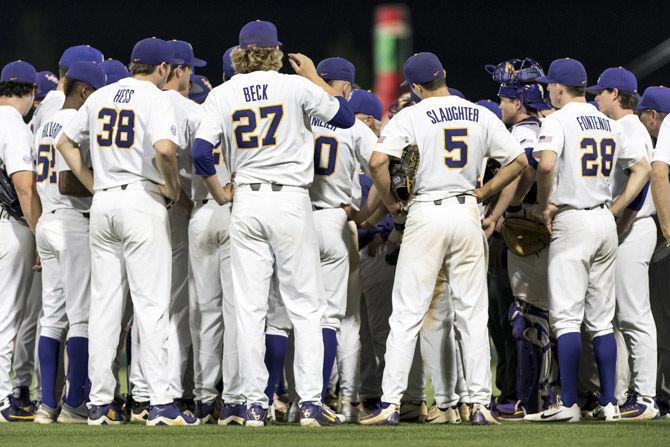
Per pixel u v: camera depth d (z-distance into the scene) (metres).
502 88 28.70
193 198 25.17
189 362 27.61
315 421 23.39
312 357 23.50
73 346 25.25
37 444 19.72
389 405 24.25
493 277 29.36
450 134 24.12
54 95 27.92
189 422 24.05
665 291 28.27
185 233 26.11
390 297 28.48
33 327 27.77
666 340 28.38
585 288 25.30
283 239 23.23
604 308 25.64
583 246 25.03
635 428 22.89
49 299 25.97
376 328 28.62
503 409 28.50
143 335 23.70
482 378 24.34
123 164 23.66
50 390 25.70
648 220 26.91
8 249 26.53
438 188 24.16
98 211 23.77
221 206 24.83
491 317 29.75
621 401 27.44
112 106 23.84
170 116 23.55
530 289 26.45
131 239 23.62
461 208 24.11
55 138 25.50
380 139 24.55
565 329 25.02
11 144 25.86
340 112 23.61
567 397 24.91
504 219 27.05
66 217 25.41
